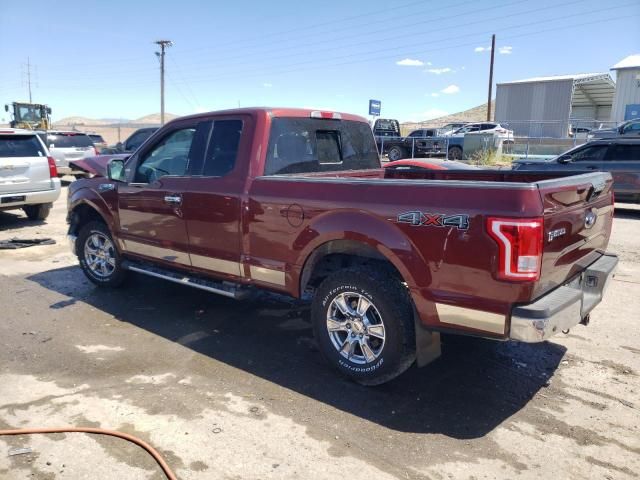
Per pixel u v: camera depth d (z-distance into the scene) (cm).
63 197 1526
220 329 508
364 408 365
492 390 390
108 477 292
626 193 1188
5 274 705
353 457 310
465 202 321
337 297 394
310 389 391
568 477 293
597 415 356
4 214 1205
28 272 716
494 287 315
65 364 432
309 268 413
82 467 300
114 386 395
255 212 430
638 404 370
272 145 450
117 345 470
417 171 555
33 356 446
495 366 430
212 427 340
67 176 2125
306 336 492
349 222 371
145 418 350
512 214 303
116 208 569
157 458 306
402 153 2509
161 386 395
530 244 300
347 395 382
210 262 477
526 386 397
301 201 399
